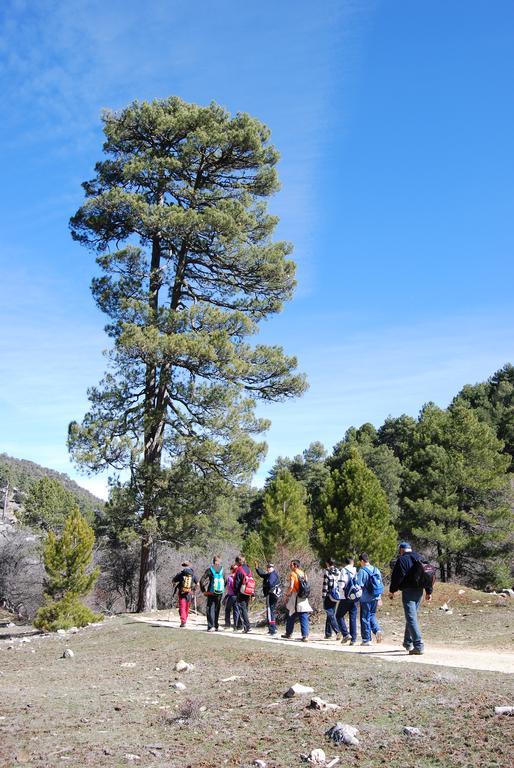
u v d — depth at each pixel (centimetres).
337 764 610
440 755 600
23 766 658
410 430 7044
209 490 2722
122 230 3075
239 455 2694
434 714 714
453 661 1084
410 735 659
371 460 5994
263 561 2502
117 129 2992
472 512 3853
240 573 1725
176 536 2700
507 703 717
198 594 2922
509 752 583
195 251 3067
